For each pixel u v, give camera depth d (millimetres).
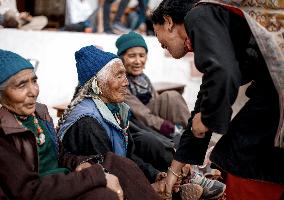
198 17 1402
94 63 2166
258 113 1496
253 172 1505
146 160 2723
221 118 1369
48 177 1703
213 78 1331
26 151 1767
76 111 2129
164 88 4523
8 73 1729
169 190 1986
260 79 1500
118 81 2182
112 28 5176
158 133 3043
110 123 2133
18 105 1777
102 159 1987
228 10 1426
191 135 1771
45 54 4113
